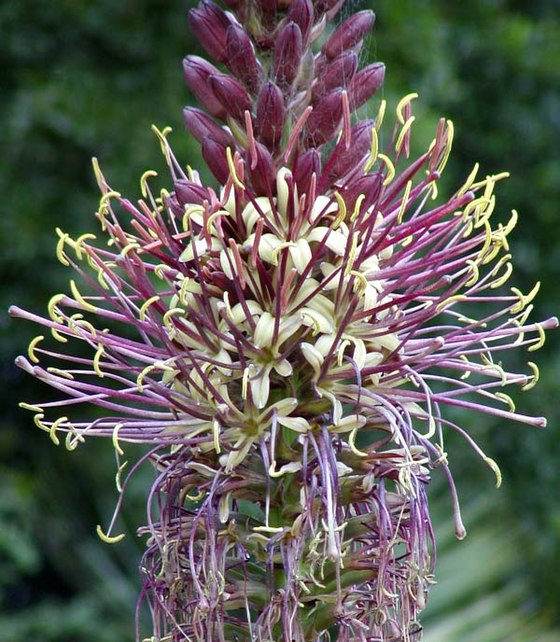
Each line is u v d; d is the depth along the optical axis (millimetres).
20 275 1053
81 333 414
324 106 417
